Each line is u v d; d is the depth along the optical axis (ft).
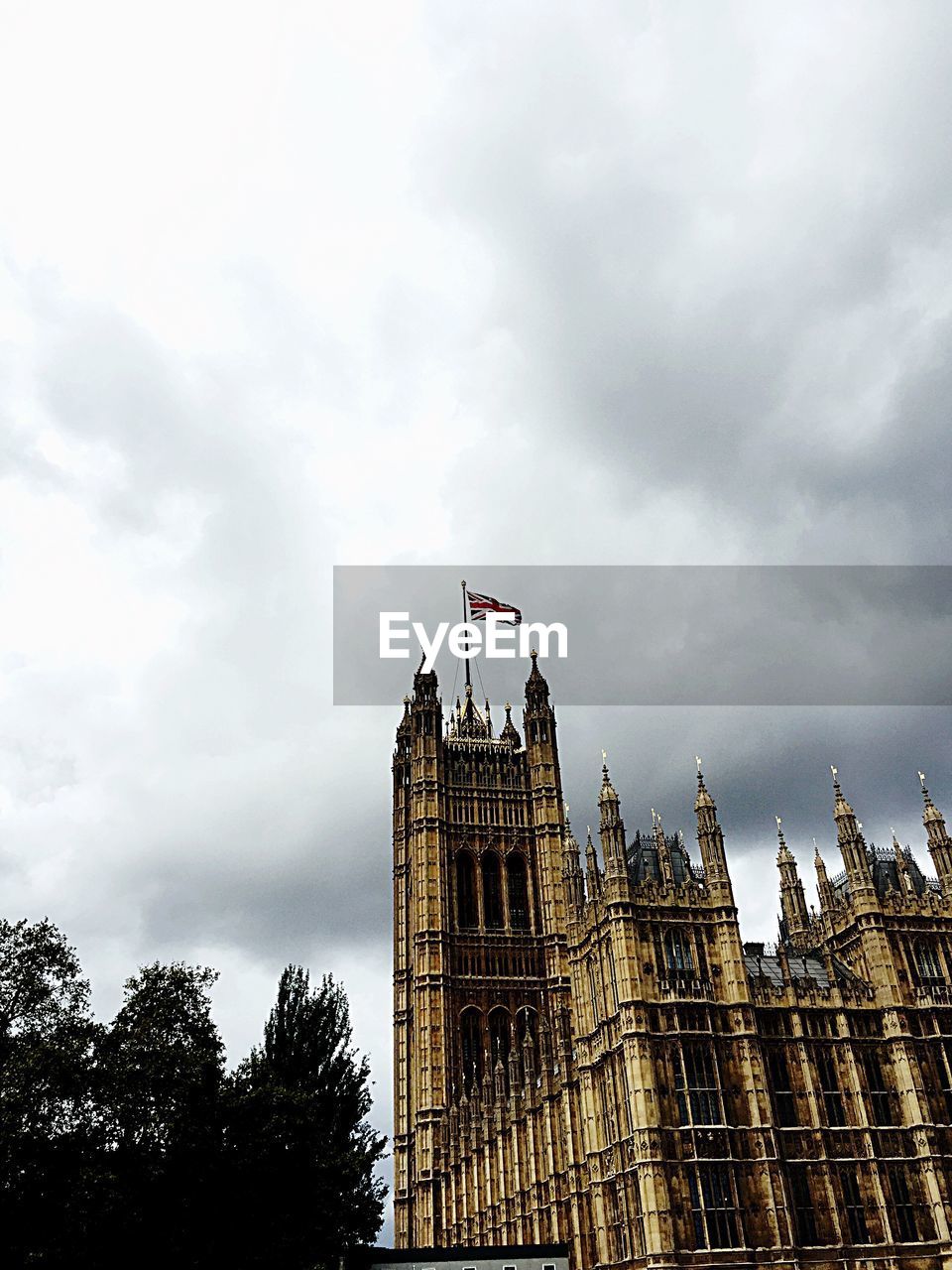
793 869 302.86
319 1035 274.16
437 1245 390.83
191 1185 177.78
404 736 540.11
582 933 264.31
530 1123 298.35
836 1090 241.14
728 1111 228.02
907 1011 250.16
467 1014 437.58
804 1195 226.17
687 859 266.77
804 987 250.57
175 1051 181.98
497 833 480.23
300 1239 192.95
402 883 509.76
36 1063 164.66
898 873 275.59
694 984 239.50
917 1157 235.81
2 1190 158.51
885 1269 221.46
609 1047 243.40
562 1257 261.24
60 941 183.01
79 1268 162.81
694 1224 214.07
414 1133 432.25
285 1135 196.03
